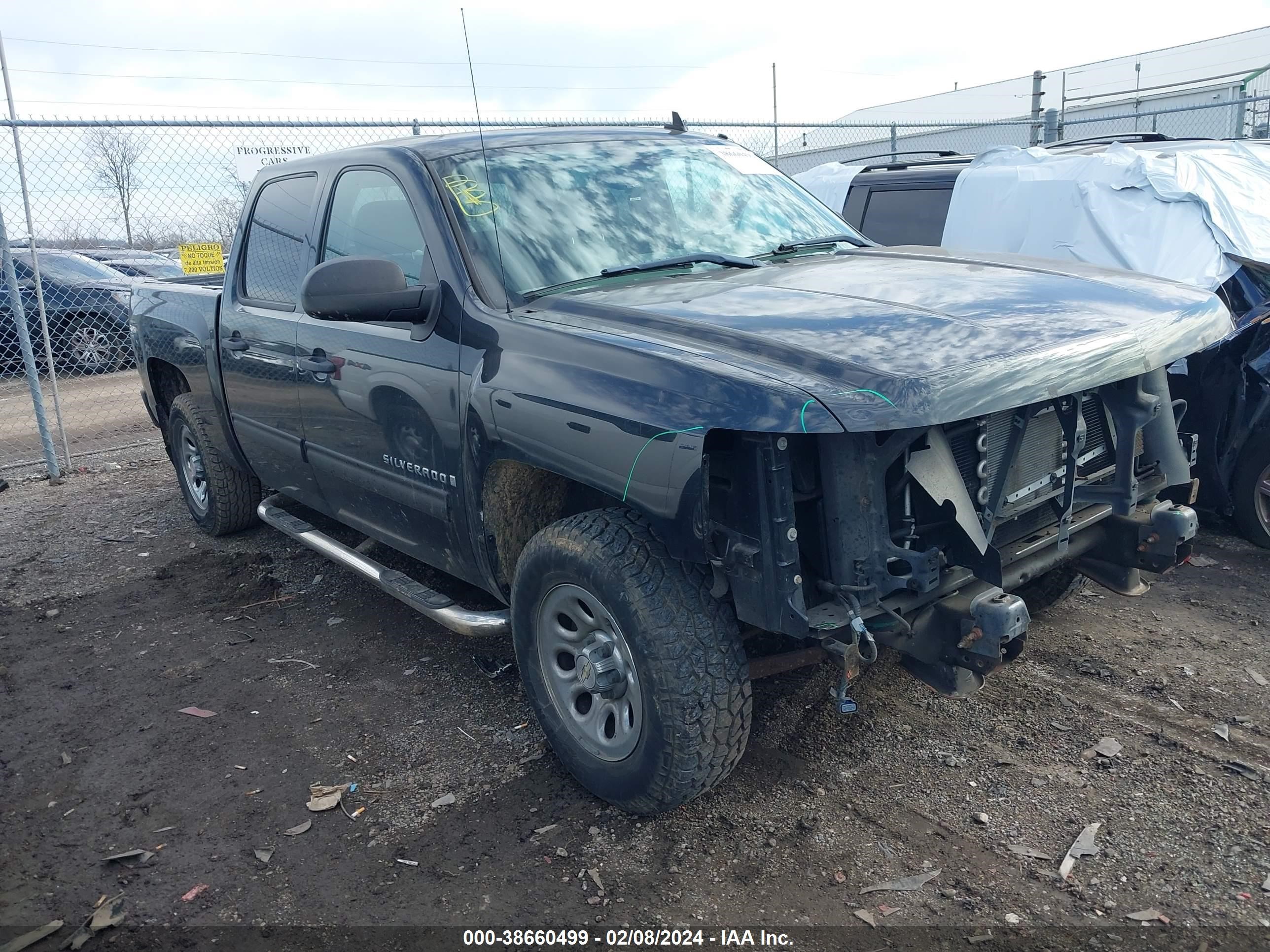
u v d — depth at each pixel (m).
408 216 3.63
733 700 2.73
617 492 2.69
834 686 3.66
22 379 11.48
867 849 2.79
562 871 2.80
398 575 3.95
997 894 2.58
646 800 2.87
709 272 3.50
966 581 2.73
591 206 3.68
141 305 5.98
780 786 3.12
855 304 2.92
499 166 3.68
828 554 2.55
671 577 2.72
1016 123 12.64
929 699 3.56
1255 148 6.92
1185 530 3.04
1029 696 3.56
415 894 2.76
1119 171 6.40
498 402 3.04
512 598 3.18
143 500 7.11
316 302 3.17
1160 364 2.88
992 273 3.33
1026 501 2.90
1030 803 2.95
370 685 4.05
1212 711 3.39
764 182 4.27
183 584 5.34
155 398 6.11
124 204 8.48
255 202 4.84
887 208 7.56
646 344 2.74
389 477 3.76
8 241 7.54
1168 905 2.50
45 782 3.49
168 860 3.00
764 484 2.44
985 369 2.46
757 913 2.57
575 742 3.09
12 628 4.89
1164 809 2.88
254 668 4.28
